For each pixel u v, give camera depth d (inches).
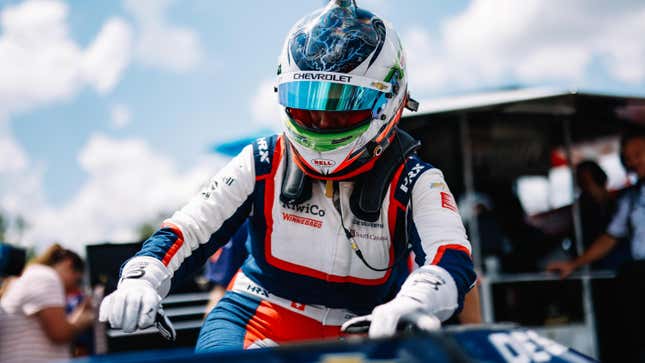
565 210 191.8
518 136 187.9
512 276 182.5
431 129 182.4
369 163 70.2
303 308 72.9
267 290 73.9
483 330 44.4
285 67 69.2
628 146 177.5
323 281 72.1
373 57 68.2
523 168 189.5
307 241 71.9
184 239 67.7
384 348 38.4
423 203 69.2
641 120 178.5
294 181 71.2
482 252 186.7
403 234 72.4
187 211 70.4
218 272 110.1
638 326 164.2
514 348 44.1
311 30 69.4
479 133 184.7
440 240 64.8
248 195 73.1
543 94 171.6
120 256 124.8
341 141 67.2
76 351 156.2
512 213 190.4
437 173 72.2
